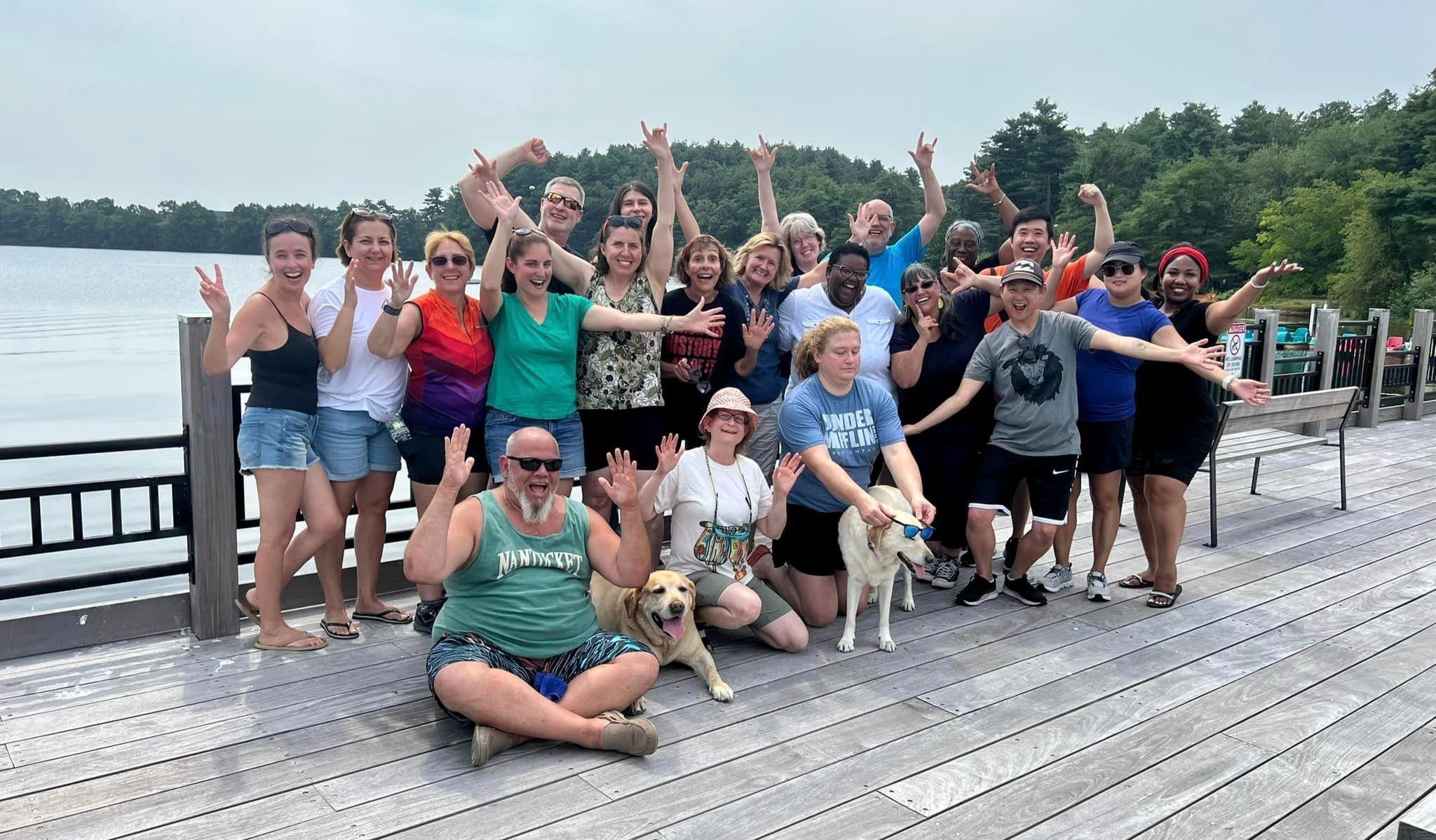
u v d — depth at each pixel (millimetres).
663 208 4750
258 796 2771
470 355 3977
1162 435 4691
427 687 3566
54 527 9844
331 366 3803
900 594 4844
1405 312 50062
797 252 5863
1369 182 64562
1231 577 5211
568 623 3318
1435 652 4125
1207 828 2703
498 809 2715
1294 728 3367
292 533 3873
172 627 4051
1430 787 2957
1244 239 81062
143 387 17547
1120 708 3514
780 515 3971
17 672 3617
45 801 2721
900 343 4926
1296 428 9820
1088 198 5184
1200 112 114625
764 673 3805
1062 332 4445
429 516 3010
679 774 2943
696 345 4574
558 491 4160
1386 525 6359
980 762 3070
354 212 3994
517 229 4047
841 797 2832
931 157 5727
